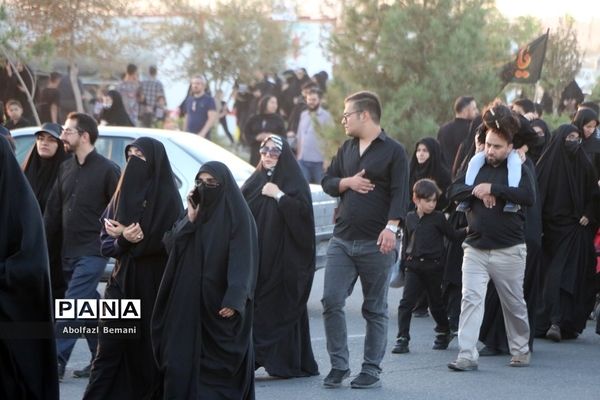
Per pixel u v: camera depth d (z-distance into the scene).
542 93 32.41
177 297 9.49
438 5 26.91
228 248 9.58
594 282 15.05
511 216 12.63
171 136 16.34
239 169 16.23
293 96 31.55
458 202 12.90
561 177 15.01
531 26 31.41
